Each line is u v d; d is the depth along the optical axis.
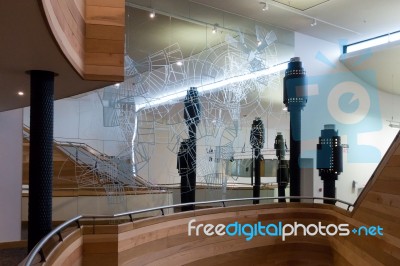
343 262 5.92
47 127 3.92
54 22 2.82
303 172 10.02
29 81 4.29
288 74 8.28
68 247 3.71
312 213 7.02
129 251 4.59
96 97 7.22
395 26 9.93
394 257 4.05
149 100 6.98
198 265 5.65
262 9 8.73
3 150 6.44
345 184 10.80
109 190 7.04
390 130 11.91
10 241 6.29
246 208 6.52
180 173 7.23
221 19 8.93
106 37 4.02
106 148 7.13
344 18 9.41
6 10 2.41
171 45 7.72
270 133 9.18
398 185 4.26
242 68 8.31
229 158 7.98
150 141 7.04
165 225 5.28
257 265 6.43
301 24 9.77
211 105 7.70
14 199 6.51
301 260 6.87
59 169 7.23
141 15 7.83
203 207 7.71
